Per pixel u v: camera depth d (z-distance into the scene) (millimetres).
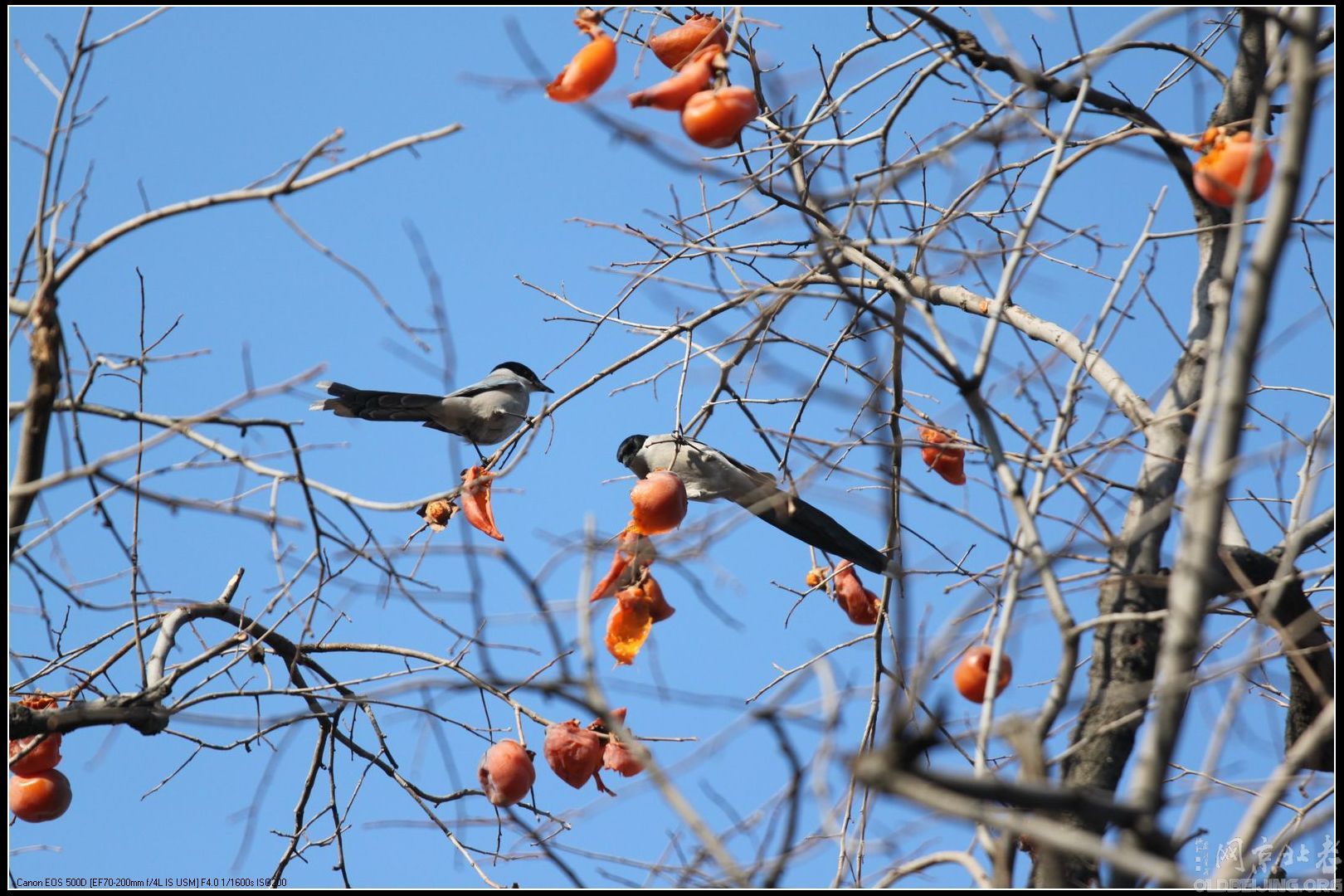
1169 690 7797
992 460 9375
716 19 11648
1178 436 10859
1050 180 9750
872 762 6367
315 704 13016
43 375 9859
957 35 11742
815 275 11062
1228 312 8555
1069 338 12344
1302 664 8352
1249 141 10055
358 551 10234
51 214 9914
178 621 12516
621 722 11516
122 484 9430
